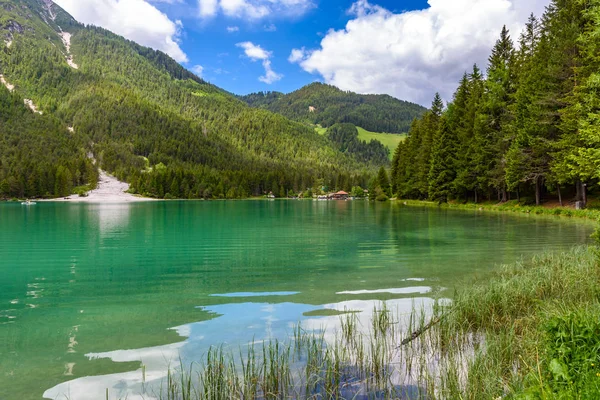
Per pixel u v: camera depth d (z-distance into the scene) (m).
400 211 46.97
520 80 39.50
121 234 24.98
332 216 41.91
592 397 3.21
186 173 157.50
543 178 36.75
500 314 7.19
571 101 28.59
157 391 4.84
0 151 165.88
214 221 36.09
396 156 88.06
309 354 5.45
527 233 21.56
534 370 4.30
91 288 10.84
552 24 36.88
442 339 6.14
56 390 4.91
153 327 7.42
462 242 19.09
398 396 4.55
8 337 6.91
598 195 33.75
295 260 15.12
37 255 16.73
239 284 11.18
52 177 138.25
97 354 6.09
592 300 6.90
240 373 5.24
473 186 49.03
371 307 8.60
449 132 56.00
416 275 12.07
